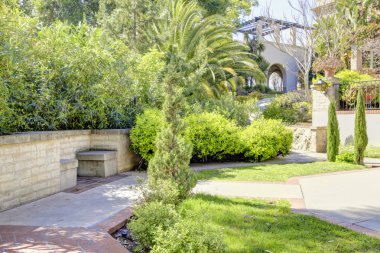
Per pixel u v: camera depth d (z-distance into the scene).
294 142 12.92
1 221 4.02
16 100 6.59
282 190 5.68
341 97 12.41
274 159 9.88
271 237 3.40
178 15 16.72
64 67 7.38
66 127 7.70
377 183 6.26
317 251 3.05
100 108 7.76
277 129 9.66
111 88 8.14
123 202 4.90
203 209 4.09
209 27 17.41
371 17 17.05
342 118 11.88
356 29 16.58
